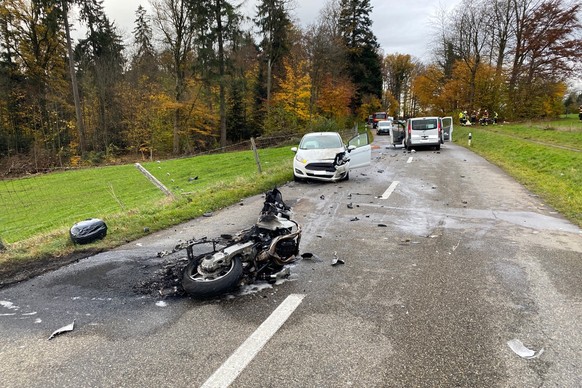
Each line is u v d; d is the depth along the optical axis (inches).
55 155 1395.2
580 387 109.7
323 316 153.6
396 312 155.6
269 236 196.4
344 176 494.9
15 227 520.4
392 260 214.7
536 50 1621.6
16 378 120.6
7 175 1228.5
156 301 171.8
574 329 140.6
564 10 1558.8
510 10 1664.6
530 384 111.5
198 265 184.1
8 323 156.3
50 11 1264.8
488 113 1786.4
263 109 1651.1
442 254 222.4
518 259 211.8
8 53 1398.9
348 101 1772.9
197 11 1225.4
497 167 597.6
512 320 147.6
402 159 731.4
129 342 139.1
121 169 1000.2
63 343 140.0
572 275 188.9
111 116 1557.6
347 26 1994.3
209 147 1549.0
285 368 120.9
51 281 197.6
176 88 1368.1
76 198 697.0
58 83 1509.6
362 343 134.0
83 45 1640.0
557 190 390.6
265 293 176.1
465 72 1905.8
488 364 121.2
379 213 325.4
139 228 292.5
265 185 465.4
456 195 390.9
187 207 356.8
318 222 301.3
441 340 135.0
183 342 137.8
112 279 197.6
